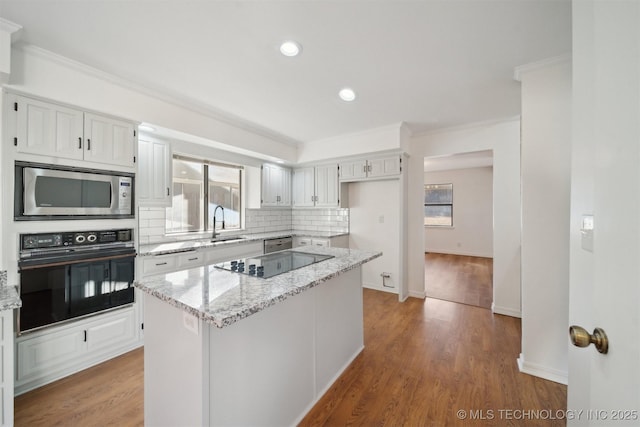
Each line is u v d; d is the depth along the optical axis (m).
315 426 1.54
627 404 0.52
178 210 3.56
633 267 0.50
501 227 3.16
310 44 1.74
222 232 3.99
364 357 2.25
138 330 2.35
